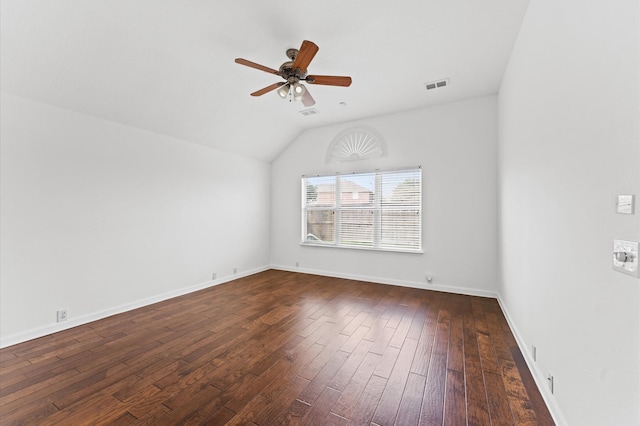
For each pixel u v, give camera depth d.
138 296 3.41
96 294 3.02
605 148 1.06
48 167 2.67
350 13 2.14
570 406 1.36
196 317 3.08
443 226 4.02
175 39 2.42
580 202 1.27
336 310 3.29
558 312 1.52
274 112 4.29
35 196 2.59
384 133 4.45
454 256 3.96
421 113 4.16
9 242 2.44
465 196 3.88
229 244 4.73
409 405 1.67
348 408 1.64
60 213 2.75
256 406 1.66
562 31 1.47
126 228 3.30
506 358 2.20
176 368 2.07
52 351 2.32
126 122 3.27
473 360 2.17
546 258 1.71
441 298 3.71
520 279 2.37
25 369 2.05
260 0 1.99
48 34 2.14
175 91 3.19
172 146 3.84
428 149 4.12
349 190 4.81
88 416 1.58
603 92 1.07
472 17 2.20
